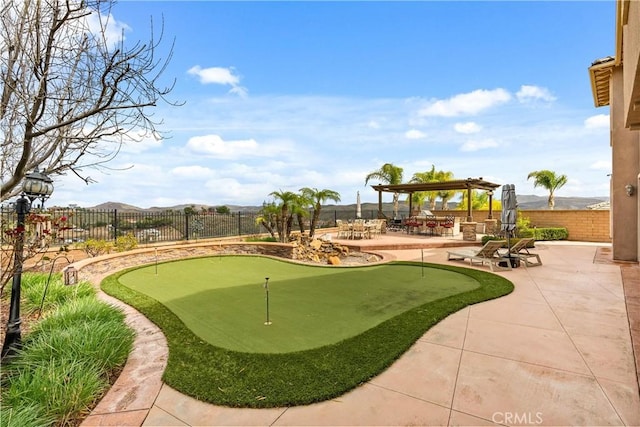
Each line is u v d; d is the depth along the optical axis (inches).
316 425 94.0
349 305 205.5
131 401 105.9
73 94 119.2
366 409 101.0
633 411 98.1
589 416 96.2
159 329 167.3
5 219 158.2
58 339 130.3
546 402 103.3
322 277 292.5
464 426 92.7
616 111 368.2
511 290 241.6
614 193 374.0
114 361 127.1
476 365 127.6
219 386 112.7
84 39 118.6
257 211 602.9
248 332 160.9
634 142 360.8
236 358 132.1
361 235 642.8
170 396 108.6
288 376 118.2
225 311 194.4
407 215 1085.8
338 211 888.3
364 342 145.9
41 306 188.1
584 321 175.6
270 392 108.8
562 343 147.3
